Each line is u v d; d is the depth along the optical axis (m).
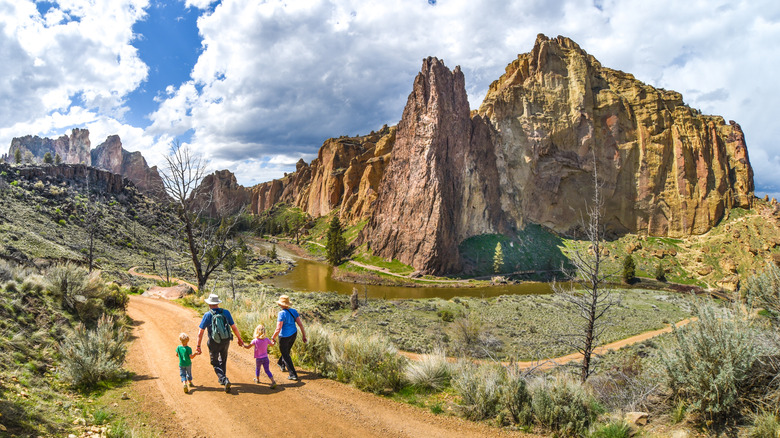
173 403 7.39
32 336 9.57
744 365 6.06
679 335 6.96
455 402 7.95
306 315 34.56
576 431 6.62
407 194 107.31
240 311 15.95
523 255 111.62
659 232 132.38
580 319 33.84
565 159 133.50
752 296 7.55
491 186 123.50
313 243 154.12
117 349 9.38
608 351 27.42
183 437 6.11
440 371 9.16
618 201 135.75
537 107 136.38
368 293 77.62
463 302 57.59
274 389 8.31
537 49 144.38
